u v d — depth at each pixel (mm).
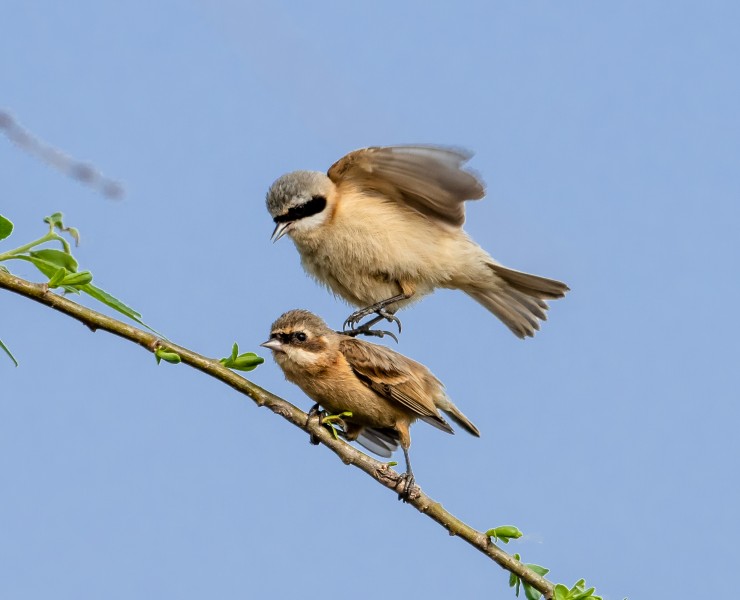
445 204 12203
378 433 11242
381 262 12344
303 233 12336
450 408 11156
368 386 10352
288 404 8219
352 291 12758
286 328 10383
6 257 7227
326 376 10336
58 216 7434
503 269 12875
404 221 12375
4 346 6898
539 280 12961
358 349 10453
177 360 7602
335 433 8484
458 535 8141
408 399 10367
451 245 12633
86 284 7312
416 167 11578
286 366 10453
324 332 10531
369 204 12312
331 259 12508
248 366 7934
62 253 7348
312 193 12203
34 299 7219
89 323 7410
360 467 8414
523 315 13445
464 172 11023
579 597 7855
